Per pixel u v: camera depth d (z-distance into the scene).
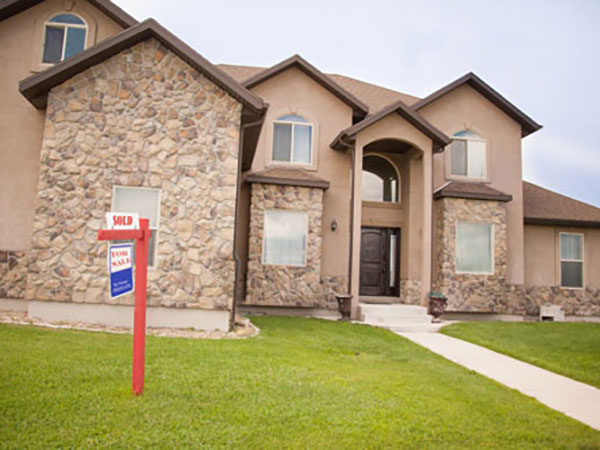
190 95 9.83
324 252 14.75
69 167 9.39
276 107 15.08
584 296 16.88
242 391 5.49
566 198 18.42
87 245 9.29
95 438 3.99
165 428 4.30
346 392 5.86
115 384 5.36
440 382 6.99
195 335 8.91
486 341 10.86
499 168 16.42
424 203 14.27
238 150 9.89
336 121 15.31
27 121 11.47
